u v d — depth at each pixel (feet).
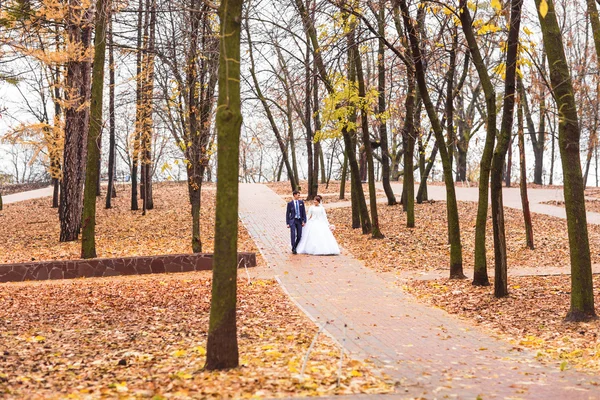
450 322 37.68
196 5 55.67
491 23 44.62
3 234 83.76
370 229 79.20
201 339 31.91
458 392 22.29
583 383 23.73
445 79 79.61
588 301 35.42
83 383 23.12
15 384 22.74
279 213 104.06
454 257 52.39
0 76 64.18
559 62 35.06
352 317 38.88
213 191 142.72
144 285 49.75
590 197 128.26
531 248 67.72
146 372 24.82
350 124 73.36
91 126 56.65
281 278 53.78
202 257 57.88
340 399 20.44
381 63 81.10
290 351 28.55
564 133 35.45
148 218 97.40
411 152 82.17
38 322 36.37
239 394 20.79
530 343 31.40
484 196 48.06
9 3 54.03
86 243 57.16
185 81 60.54
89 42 72.33
